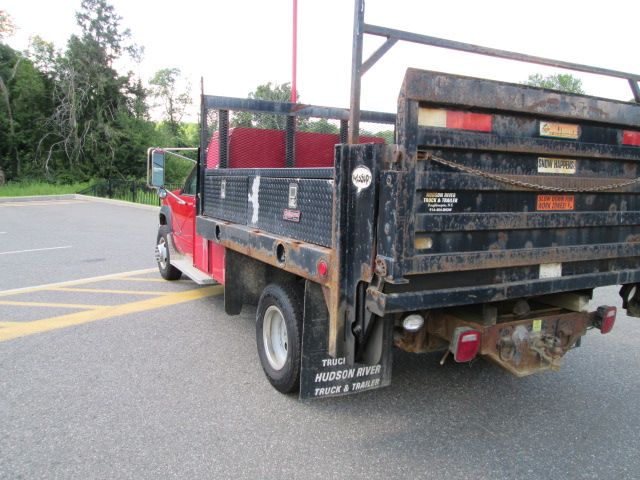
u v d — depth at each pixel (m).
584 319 3.74
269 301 4.03
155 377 4.28
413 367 4.65
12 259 9.48
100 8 36.19
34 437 3.32
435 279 2.96
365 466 3.09
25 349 4.87
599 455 3.24
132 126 37.16
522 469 3.08
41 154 36.06
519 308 3.60
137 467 3.02
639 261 3.86
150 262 9.30
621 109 3.46
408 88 2.65
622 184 3.59
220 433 3.42
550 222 3.29
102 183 26.42
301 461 3.12
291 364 3.73
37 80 35.47
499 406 3.91
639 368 4.67
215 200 5.19
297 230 3.58
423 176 2.78
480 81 2.88
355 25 2.85
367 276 2.89
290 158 5.80
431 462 3.14
